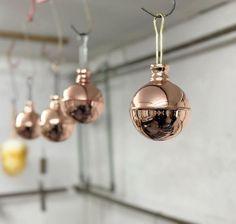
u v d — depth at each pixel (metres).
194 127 1.02
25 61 1.55
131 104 0.46
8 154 1.34
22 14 1.00
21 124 0.83
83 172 1.63
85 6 0.92
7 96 1.50
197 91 1.02
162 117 0.44
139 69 1.26
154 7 0.94
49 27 1.13
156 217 1.15
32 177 1.54
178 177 1.09
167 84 0.46
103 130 1.49
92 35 1.21
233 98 0.90
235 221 0.90
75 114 0.64
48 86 1.59
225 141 0.92
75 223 1.61
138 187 1.27
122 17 1.03
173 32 1.11
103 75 1.48
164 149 1.14
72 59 1.60
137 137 1.28
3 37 1.21
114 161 1.41
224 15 0.93
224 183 0.93
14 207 1.49
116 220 1.39
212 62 0.96
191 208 1.04
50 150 1.58
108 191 1.45
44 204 1.55
